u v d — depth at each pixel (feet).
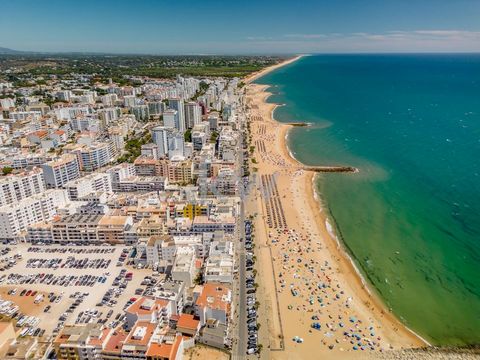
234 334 568.00
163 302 569.64
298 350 545.03
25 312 608.19
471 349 556.51
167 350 480.23
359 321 606.14
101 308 616.39
